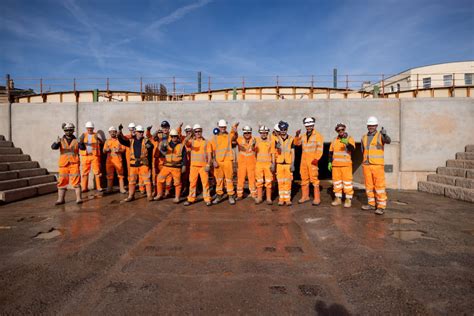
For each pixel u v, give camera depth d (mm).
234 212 5734
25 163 8516
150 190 6801
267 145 6371
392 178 8648
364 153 5785
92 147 8008
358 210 5848
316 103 8578
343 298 2529
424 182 8281
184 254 3564
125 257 3475
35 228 4656
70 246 3830
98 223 4906
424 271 3023
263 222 5012
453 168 7820
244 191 8227
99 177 8180
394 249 3666
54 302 2477
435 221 5031
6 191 6738
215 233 4414
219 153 6418
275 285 2766
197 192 8125
